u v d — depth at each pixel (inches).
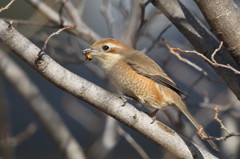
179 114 381.7
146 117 282.4
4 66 464.8
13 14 513.3
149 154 642.2
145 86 363.9
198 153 285.9
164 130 283.4
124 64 370.9
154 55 479.5
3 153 443.5
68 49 443.2
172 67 486.9
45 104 469.4
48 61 257.1
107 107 275.1
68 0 402.0
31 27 387.2
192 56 451.5
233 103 412.8
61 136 464.1
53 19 412.8
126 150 644.1
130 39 412.8
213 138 265.9
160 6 309.3
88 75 683.4
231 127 436.8
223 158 431.5
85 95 269.4
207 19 281.6
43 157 669.9
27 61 255.3
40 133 684.1
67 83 263.4
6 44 249.6
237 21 276.2
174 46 463.2
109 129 435.5
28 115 703.7
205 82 494.6
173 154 287.3
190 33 305.0
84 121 538.3
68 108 541.3
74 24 414.9
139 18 417.4
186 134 405.4
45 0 408.5
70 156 458.6
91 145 458.6
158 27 461.7
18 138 458.3
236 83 296.4
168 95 361.4
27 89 468.8
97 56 380.5
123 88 375.2
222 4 275.6
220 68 301.3
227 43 280.8
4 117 448.1
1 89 454.9
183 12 306.2
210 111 451.5
